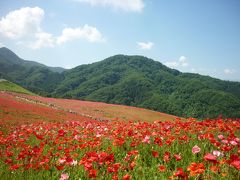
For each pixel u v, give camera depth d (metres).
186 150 9.15
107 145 11.11
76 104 55.38
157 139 9.51
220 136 9.27
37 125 21.55
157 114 49.41
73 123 18.25
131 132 10.92
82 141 11.86
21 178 8.73
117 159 9.29
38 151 10.30
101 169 8.14
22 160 10.21
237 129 12.20
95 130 14.16
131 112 49.38
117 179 7.22
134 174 7.86
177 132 10.58
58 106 50.09
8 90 73.00
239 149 8.28
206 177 6.62
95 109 50.06
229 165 6.99
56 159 9.76
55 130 18.11
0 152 11.81
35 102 52.31
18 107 36.06
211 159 6.61
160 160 8.53
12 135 14.94
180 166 8.16
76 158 9.72
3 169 9.70
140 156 9.19
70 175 8.20
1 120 26.73
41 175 8.59
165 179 7.18
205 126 11.88
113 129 14.09
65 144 12.24
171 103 186.88
